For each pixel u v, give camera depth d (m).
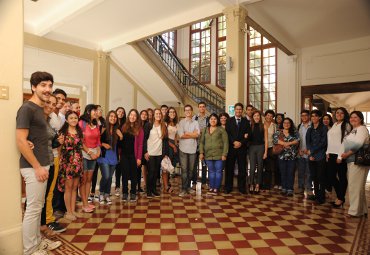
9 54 2.62
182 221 3.73
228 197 5.05
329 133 4.67
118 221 3.70
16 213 2.62
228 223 3.67
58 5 6.50
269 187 5.64
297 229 3.49
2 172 2.54
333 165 4.57
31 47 7.52
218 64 11.70
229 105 5.64
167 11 6.59
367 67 7.82
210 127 5.44
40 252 2.66
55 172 3.33
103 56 9.08
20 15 2.70
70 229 3.41
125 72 9.77
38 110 2.57
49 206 3.31
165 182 5.41
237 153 5.36
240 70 5.59
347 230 3.47
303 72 8.95
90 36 8.46
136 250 2.85
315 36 7.92
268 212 4.18
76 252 2.79
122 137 4.59
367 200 5.09
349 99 12.58
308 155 5.02
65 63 8.28
